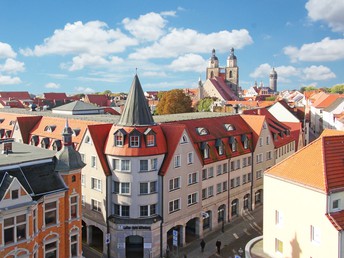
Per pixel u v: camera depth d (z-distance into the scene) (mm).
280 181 46031
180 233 58812
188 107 128625
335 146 44625
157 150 54344
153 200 54438
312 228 41875
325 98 154375
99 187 55875
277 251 47250
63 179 43969
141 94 56312
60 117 73812
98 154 55219
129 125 54781
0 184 37500
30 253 38594
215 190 65438
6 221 36844
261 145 77875
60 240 43312
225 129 71875
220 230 65250
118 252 53750
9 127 81125
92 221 57469
